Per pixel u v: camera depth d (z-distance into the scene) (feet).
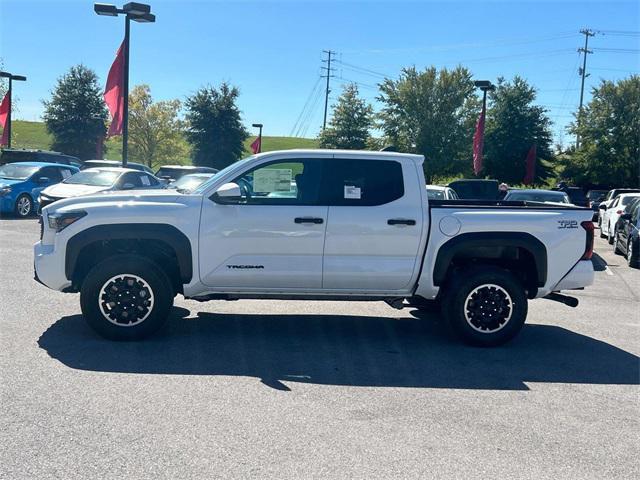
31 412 15.79
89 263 23.32
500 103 163.43
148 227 22.22
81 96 148.25
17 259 38.58
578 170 163.53
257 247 22.58
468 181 59.52
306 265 22.79
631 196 66.13
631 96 158.81
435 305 27.02
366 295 23.58
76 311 26.45
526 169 162.40
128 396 17.12
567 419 16.76
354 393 18.16
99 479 12.60
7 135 104.42
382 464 13.66
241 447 14.24
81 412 15.90
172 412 16.12
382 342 23.99
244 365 20.39
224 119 151.84
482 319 23.57
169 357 20.86
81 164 94.89
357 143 151.84
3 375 18.42
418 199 23.27
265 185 23.07
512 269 25.03
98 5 63.10
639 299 36.17
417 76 136.67
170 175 78.02
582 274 23.89
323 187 23.07
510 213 23.52
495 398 18.22
